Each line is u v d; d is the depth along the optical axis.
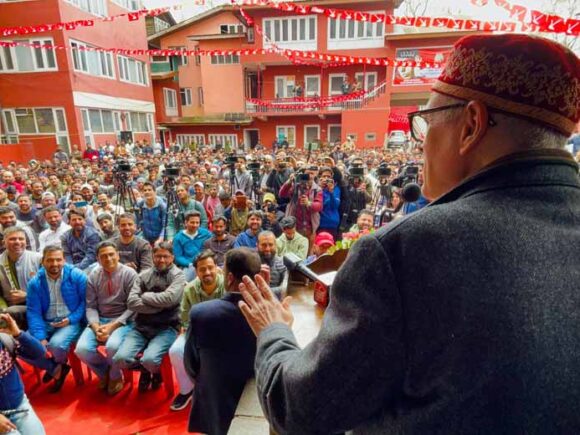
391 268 0.45
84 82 13.65
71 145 13.36
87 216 4.24
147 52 10.26
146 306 2.55
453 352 0.41
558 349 0.38
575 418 0.38
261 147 17.23
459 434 0.40
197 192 5.54
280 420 0.53
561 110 0.44
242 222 4.55
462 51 0.48
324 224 4.53
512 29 4.49
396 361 0.45
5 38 12.66
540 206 0.43
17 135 13.41
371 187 6.01
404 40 15.64
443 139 0.52
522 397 0.38
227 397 1.72
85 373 2.88
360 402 0.46
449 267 0.42
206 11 19.44
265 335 0.65
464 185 0.48
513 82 0.44
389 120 16.33
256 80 19.33
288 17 16.55
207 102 19.36
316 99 17.41
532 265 0.40
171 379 2.58
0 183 7.20
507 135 0.46
